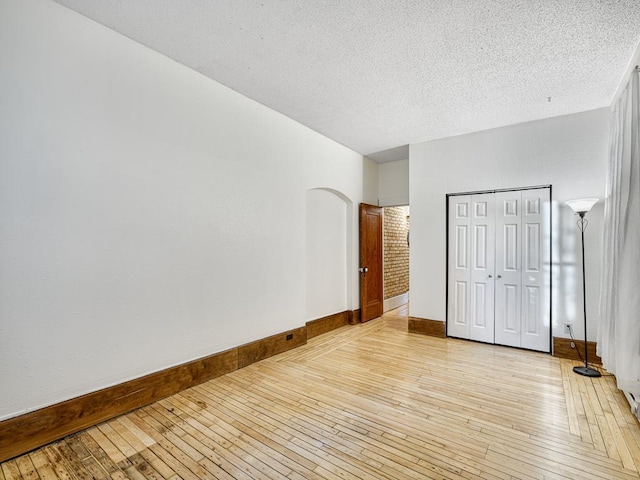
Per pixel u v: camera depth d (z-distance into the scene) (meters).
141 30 2.35
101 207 2.28
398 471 1.79
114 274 2.34
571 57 2.57
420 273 4.67
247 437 2.10
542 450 1.96
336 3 2.04
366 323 5.32
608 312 2.82
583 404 2.54
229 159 3.18
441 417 2.35
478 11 2.07
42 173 2.01
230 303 3.18
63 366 2.10
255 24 2.26
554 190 3.75
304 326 4.09
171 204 2.69
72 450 1.96
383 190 5.92
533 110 3.60
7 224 1.88
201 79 2.93
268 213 3.60
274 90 3.22
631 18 2.10
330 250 4.88
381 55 2.61
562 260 3.68
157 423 2.26
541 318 3.80
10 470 1.79
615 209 2.73
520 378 3.05
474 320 4.26
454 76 2.91
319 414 2.39
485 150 4.21
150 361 2.55
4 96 1.87
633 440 2.06
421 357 3.64
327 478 1.73
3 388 1.87
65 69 2.11
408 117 3.85
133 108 2.46
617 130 2.86
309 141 4.22
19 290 1.93
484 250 4.20
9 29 1.89
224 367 3.09
